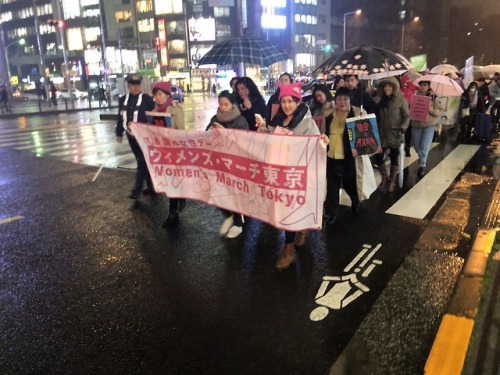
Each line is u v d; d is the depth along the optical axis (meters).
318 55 92.19
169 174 5.10
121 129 7.06
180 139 4.80
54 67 95.06
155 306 3.78
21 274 4.46
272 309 3.68
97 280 4.29
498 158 9.26
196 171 4.89
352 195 5.91
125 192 7.59
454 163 8.94
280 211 4.14
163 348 3.19
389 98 6.80
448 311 3.49
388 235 5.20
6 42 104.56
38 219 6.21
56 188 7.97
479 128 11.45
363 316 3.51
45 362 3.06
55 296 3.99
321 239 5.16
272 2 81.06
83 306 3.80
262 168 4.15
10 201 7.17
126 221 6.04
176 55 79.19
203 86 78.69
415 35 94.56
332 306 3.69
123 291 4.05
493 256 4.40
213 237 5.37
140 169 7.09
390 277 4.14
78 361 3.07
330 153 5.40
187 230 5.63
